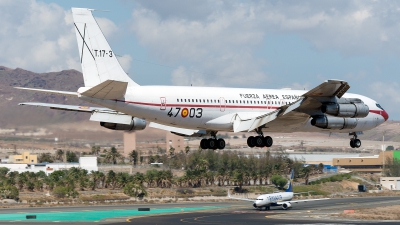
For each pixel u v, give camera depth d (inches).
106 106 4867.1
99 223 5300.2
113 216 6136.8
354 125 5403.5
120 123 5388.8
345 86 4746.6
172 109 5073.8
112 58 5064.0
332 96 4992.6
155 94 5007.4
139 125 5487.2
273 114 5049.2
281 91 5772.6
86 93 4613.7
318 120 5236.2
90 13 5032.0
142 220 5693.9
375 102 6053.2
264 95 5610.2
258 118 5187.0
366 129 5969.5
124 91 4628.4
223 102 5339.6
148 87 5054.1
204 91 5290.4
